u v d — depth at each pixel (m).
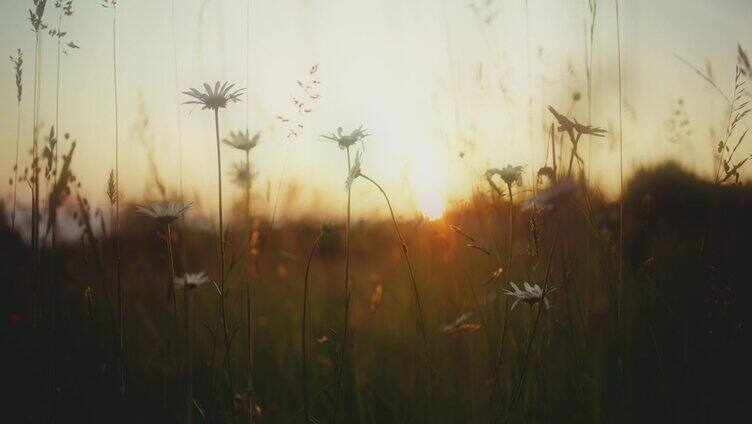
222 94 0.70
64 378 0.78
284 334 1.05
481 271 0.90
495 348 0.82
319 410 0.86
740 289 0.79
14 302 0.84
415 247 1.00
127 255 1.04
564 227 0.82
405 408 0.85
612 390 0.77
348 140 0.73
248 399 0.72
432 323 0.94
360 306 1.14
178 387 0.77
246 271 0.86
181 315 0.97
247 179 0.83
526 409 0.74
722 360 0.77
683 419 0.73
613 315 0.78
